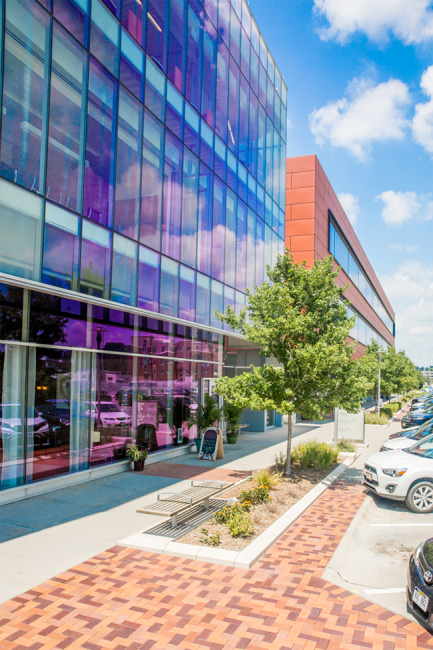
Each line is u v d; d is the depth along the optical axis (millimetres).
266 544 6879
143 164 12953
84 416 11250
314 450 14047
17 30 8898
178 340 15578
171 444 15234
